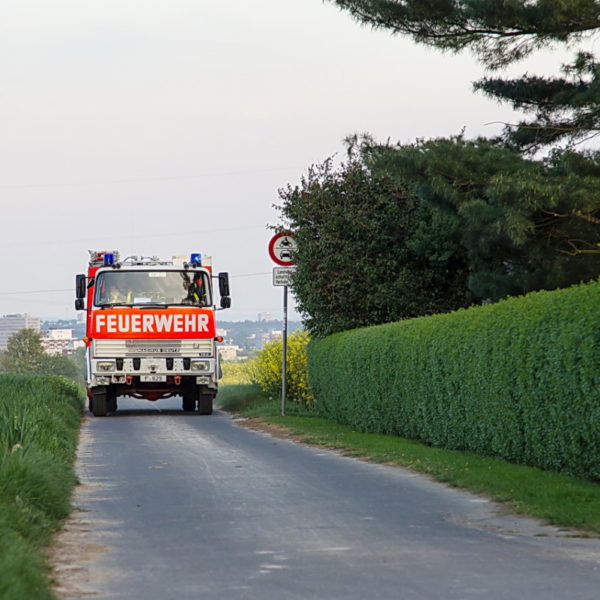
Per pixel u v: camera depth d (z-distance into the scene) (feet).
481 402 138.72
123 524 91.86
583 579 66.03
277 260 243.81
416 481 118.01
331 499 104.32
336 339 220.23
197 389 280.31
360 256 234.38
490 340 134.62
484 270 215.10
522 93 213.25
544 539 81.20
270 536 84.23
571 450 112.98
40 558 72.74
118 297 268.21
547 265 193.57
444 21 202.90
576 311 111.34
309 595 62.64
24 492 93.61
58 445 146.72
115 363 266.77
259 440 178.60
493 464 128.47
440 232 226.17
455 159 189.98
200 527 89.35
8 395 204.13
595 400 106.32
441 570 69.31
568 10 188.44
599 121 207.31
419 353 163.53
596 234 187.21
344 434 183.42
